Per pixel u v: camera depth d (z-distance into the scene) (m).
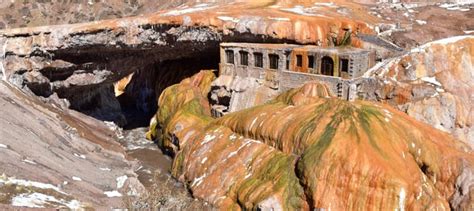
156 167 50.56
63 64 57.56
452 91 45.12
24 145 38.56
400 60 47.50
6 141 37.22
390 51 49.38
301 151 39.78
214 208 39.94
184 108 56.69
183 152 48.31
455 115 43.53
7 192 29.84
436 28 56.34
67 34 55.12
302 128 40.78
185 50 62.41
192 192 43.00
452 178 37.62
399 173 36.28
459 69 46.78
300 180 38.16
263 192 38.28
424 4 70.69
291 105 46.22
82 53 58.16
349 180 36.31
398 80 46.50
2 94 47.00
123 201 34.66
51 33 55.03
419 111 43.53
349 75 46.25
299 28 54.75
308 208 37.16
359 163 36.56
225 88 54.94
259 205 36.78
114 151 51.09
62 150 43.00
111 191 39.09
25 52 54.47
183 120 54.16
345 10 64.19
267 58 51.69
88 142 49.28
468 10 64.31
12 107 44.59
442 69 46.88
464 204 35.69
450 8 66.50
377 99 45.88
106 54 60.00
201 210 38.66
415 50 48.03
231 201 40.12
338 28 55.19
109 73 61.75
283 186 38.16
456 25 57.56
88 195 35.47
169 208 28.70
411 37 53.28
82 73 59.91
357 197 35.88
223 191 41.28
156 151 56.09
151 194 29.05
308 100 45.78
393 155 37.69
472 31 54.84
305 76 48.81
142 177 47.41
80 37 55.59
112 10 85.56
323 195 36.44
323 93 46.34
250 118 45.62
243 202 38.94
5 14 81.62
